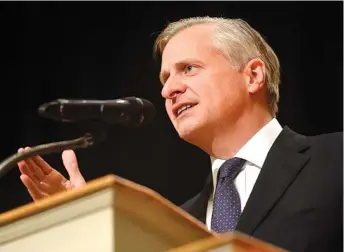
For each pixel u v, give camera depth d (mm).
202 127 5676
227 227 5305
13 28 10711
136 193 3107
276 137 5680
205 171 9820
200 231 3342
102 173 10023
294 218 5004
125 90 10320
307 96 9562
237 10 9930
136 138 10023
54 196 3158
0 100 10531
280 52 9719
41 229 3160
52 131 10375
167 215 3230
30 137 10391
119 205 3084
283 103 9570
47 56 10586
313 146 5469
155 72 10273
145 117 4312
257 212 5082
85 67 10484
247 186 5484
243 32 6000
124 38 10430
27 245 3176
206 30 5953
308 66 9633
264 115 5863
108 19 10508
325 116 9477
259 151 5582
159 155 9938
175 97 5762
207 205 5715
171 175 9906
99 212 3080
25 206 3201
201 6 10094
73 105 4164
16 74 10594
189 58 5789
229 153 5777
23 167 5156
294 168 5289
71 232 3105
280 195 5141
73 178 5277
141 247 3139
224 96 5707
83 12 10578
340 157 5301
